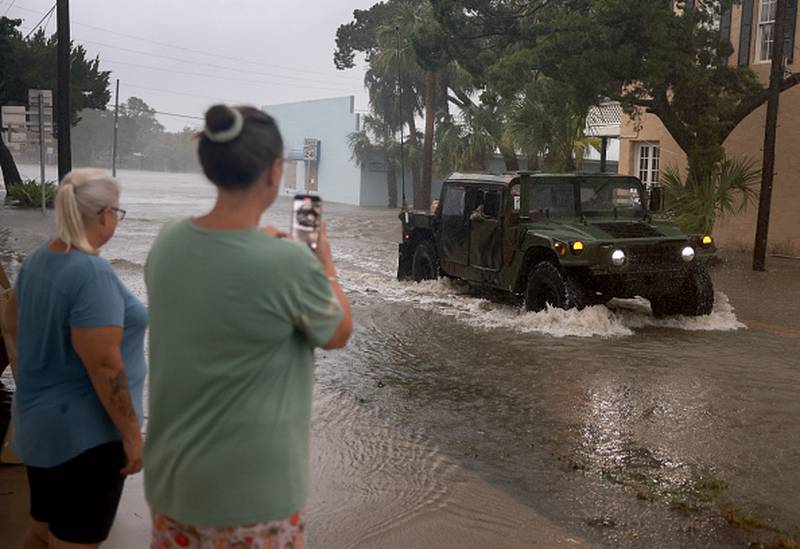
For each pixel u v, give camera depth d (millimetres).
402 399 7004
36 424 2879
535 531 4418
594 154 40281
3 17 34281
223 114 2244
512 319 10594
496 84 19359
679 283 10344
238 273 2209
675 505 4801
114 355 2838
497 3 21328
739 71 18094
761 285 14641
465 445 5855
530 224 10922
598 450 5801
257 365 2232
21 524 4059
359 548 4129
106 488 2967
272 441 2244
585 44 17562
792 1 19609
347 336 2361
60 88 17859
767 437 6113
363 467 5340
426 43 22406
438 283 13117
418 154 41719
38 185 31203
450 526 4438
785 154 19891
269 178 2322
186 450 2254
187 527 2293
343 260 17906
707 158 17812
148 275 2387
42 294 2850
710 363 8445
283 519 2273
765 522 4555
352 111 46500
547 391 7316
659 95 18281
